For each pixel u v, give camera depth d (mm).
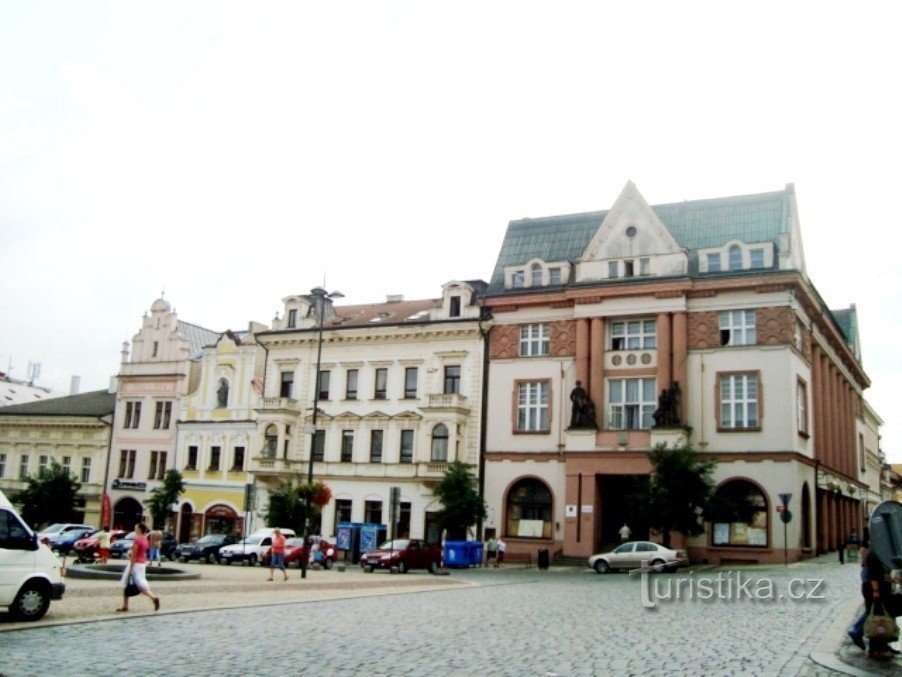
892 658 13828
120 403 69500
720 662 13453
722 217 54031
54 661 12547
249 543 46250
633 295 52312
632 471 49906
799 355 51062
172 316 69000
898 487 131000
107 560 41969
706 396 50031
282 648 14312
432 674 12133
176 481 62688
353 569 44062
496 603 23828
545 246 59219
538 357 55188
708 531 48719
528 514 54000
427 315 61188
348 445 60156
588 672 12477
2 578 16453
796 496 47250
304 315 64188
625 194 54625
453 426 55562
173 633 15938
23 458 72750
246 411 63656
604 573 43188
